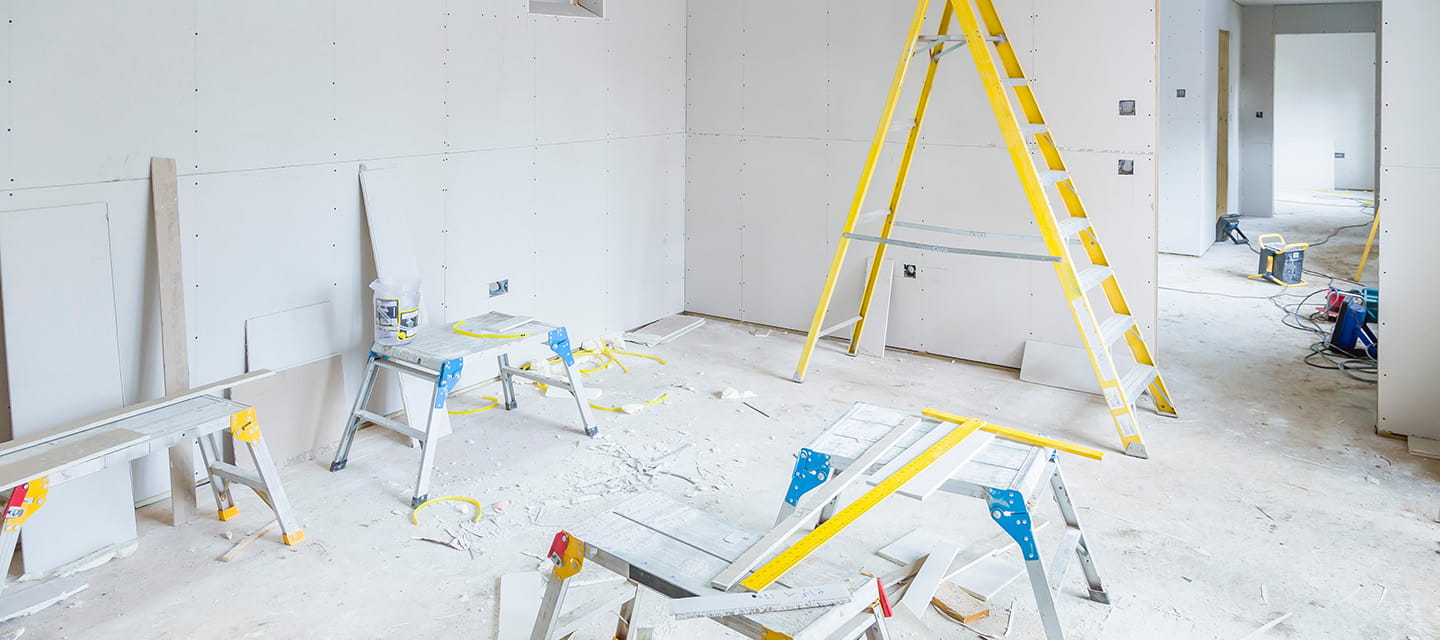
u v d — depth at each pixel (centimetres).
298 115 345
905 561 275
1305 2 912
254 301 339
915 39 400
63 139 281
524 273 456
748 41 518
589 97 479
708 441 377
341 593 263
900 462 236
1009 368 471
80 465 243
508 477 342
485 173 426
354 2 358
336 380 372
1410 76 338
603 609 226
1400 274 356
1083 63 421
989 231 462
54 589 262
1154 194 416
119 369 305
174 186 307
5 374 280
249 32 324
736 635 241
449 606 257
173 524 304
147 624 248
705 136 546
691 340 523
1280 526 300
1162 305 611
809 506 223
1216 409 410
